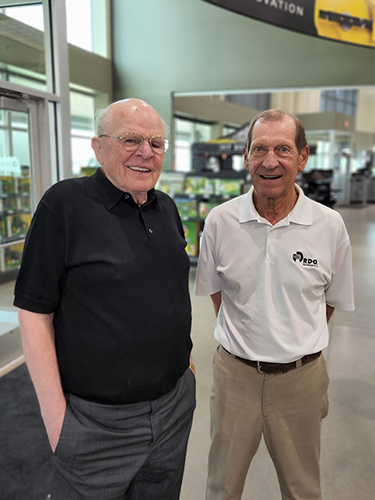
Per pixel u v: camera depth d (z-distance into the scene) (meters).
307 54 8.65
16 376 2.94
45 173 2.50
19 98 2.24
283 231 1.31
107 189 1.12
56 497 1.14
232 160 7.18
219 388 1.45
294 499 1.44
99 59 9.25
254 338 1.35
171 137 9.60
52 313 1.12
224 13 8.84
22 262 1.06
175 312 1.19
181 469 1.30
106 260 1.06
